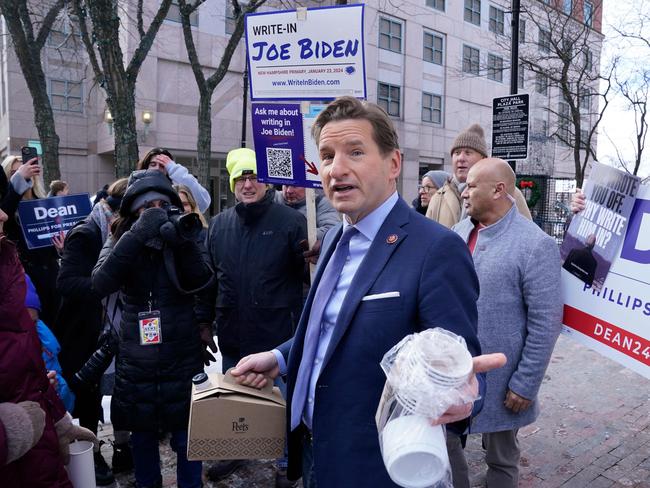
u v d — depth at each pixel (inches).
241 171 124.5
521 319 95.6
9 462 61.7
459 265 54.8
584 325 102.4
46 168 453.1
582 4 512.7
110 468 125.9
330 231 73.0
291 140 116.2
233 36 438.9
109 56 309.9
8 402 65.2
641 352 92.0
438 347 42.1
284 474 118.9
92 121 945.5
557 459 135.3
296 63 114.5
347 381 55.4
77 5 429.7
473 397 42.3
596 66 629.0
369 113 58.1
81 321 126.5
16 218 144.7
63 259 122.1
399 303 53.9
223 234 128.9
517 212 99.7
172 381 102.2
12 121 891.4
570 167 1230.3
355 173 57.4
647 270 92.0
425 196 196.5
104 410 156.9
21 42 429.1
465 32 1133.7
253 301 123.2
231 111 914.7
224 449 72.1
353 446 55.1
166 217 100.0
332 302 62.0
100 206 125.6
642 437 147.5
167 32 823.7
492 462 101.8
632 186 95.5
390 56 1029.8
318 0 794.8
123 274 99.2
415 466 41.6
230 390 72.0
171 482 122.8
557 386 187.0
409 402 41.5
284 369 75.4
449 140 1138.0
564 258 107.3
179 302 103.7
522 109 277.3
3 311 66.4
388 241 57.4
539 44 600.7
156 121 837.2
